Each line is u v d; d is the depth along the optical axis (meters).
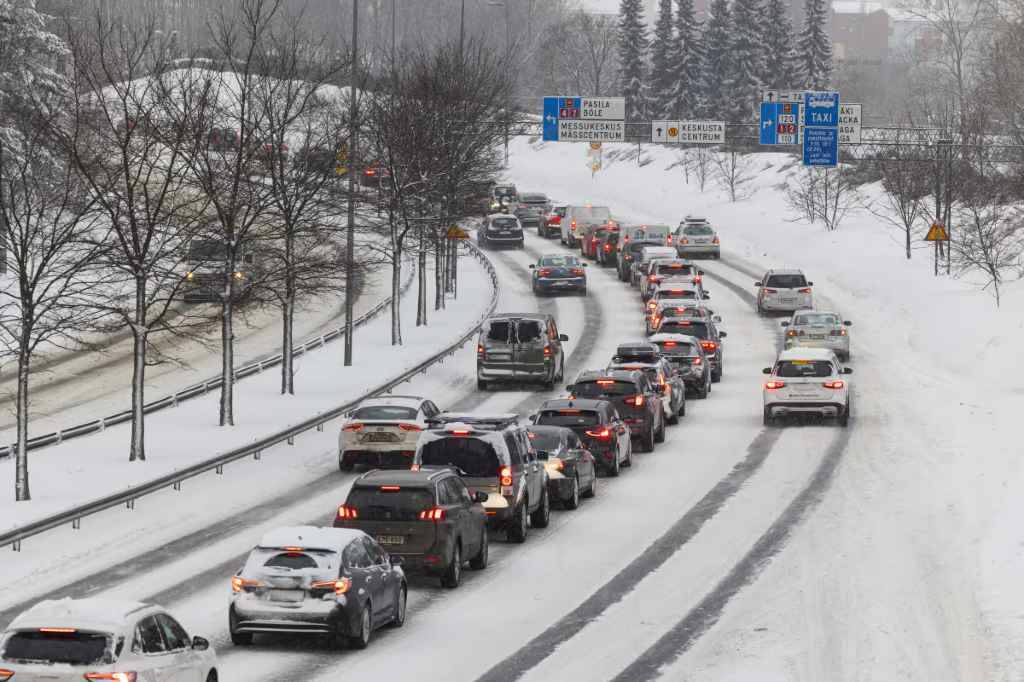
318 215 61.31
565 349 72.56
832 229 112.94
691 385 59.41
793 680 23.28
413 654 24.88
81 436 50.03
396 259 72.69
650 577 31.42
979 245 88.44
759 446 49.09
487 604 28.97
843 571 31.69
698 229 110.75
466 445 34.16
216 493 40.62
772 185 137.88
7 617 27.17
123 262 48.28
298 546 24.83
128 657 18.08
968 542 34.25
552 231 127.69
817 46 167.50
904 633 26.36
